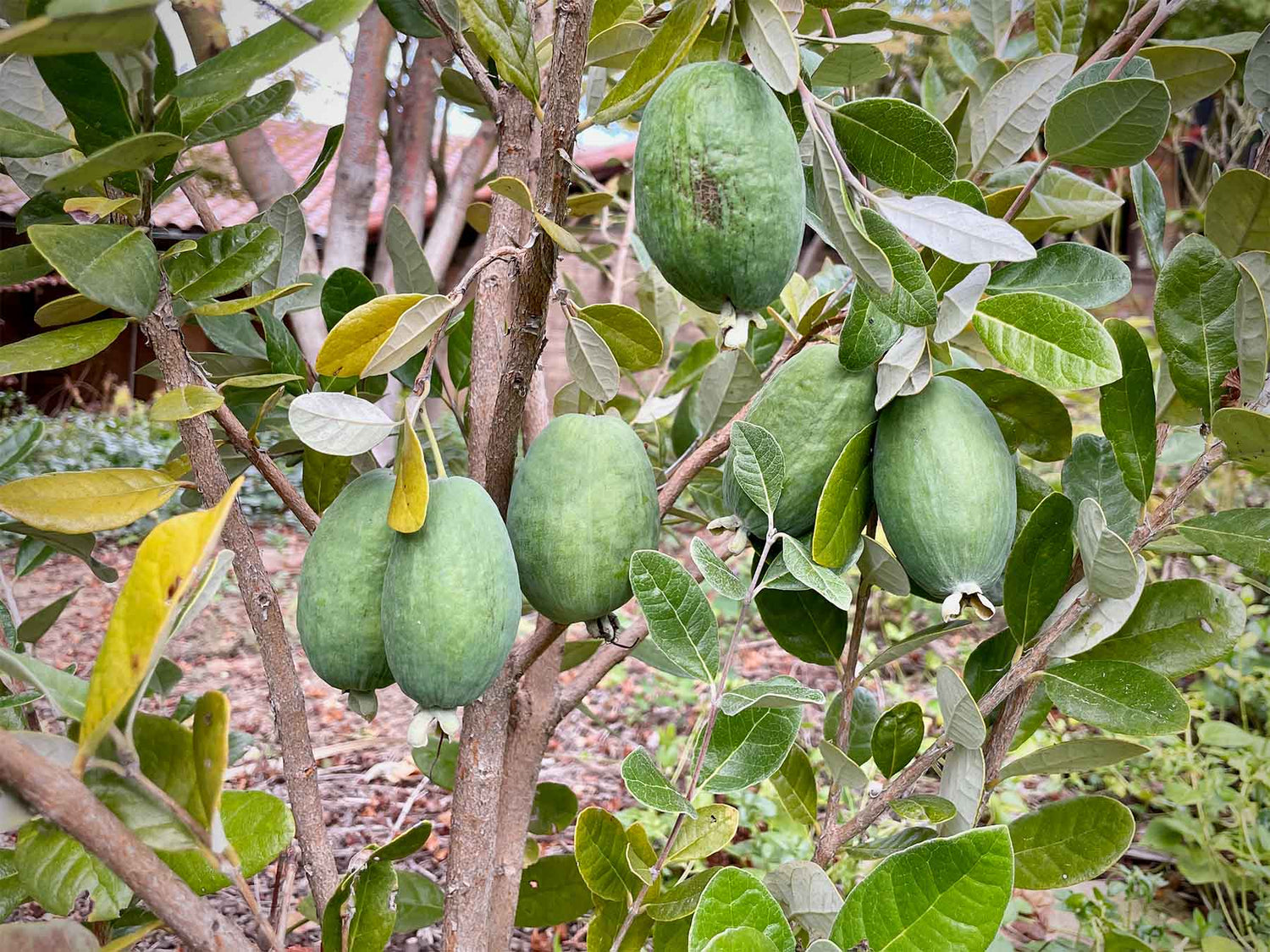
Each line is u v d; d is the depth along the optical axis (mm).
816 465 1068
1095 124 1010
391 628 889
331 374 931
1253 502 4543
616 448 1021
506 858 1456
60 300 987
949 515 984
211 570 755
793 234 845
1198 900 2928
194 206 1213
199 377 983
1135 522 1225
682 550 3746
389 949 2393
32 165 1163
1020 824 1216
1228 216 1036
